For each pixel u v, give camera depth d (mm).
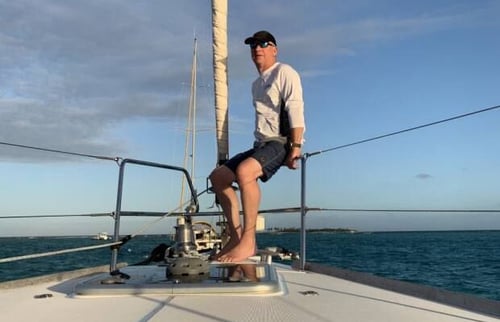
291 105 3385
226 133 3977
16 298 2537
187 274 2660
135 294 2449
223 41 3967
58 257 26172
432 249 47281
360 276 3225
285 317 2025
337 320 1999
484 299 2232
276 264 4473
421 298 2520
